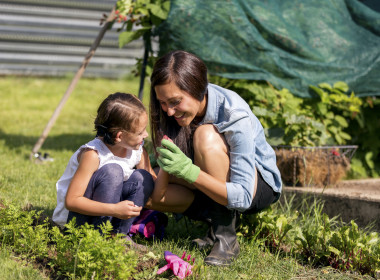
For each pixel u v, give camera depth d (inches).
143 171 117.6
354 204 146.6
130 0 192.2
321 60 177.2
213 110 112.7
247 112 113.7
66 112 354.3
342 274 112.7
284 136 175.2
